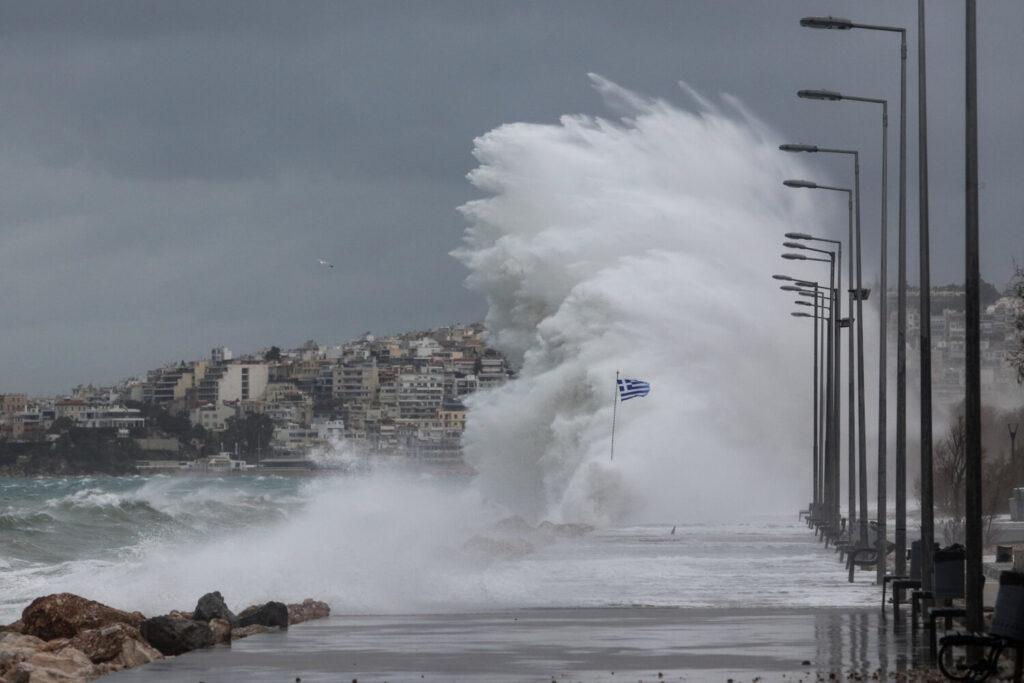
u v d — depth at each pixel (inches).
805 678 2386.8
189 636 3166.8
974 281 2554.1
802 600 4313.5
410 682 2373.3
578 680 2380.7
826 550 7091.5
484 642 3058.6
